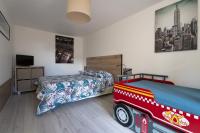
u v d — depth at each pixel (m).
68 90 2.64
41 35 4.53
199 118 1.04
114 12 3.01
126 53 3.38
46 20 3.53
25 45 4.20
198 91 1.60
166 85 1.95
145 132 1.54
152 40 2.68
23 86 3.77
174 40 2.28
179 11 2.20
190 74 2.08
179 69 2.22
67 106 2.69
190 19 2.05
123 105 1.85
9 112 2.35
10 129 1.76
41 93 2.36
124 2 2.53
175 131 1.23
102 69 4.33
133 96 1.69
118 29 3.63
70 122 1.98
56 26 4.07
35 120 2.04
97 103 2.89
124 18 3.38
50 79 3.08
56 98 2.45
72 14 1.92
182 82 2.18
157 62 2.59
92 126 1.87
